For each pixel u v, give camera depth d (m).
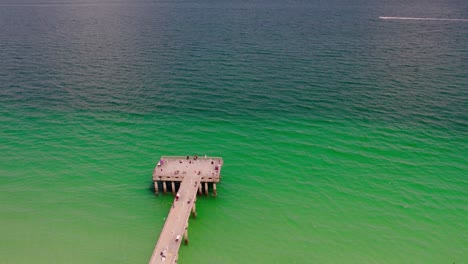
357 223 40.75
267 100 69.00
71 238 38.53
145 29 129.88
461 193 44.72
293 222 41.00
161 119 62.12
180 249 37.28
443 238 38.78
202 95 71.19
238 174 48.62
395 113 63.59
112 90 73.38
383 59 91.56
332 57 93.00
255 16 157.00
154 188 45.75
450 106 65.88
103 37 116.50
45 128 58.75
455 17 154.75
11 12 177.00
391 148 53.59
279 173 48.75
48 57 93.69
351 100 68.62
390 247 37.84
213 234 39.28
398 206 42.97
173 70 84.31
